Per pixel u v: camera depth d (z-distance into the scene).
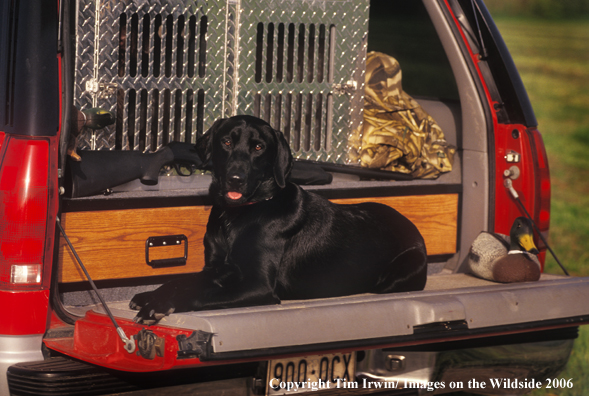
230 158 3.34
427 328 3.07
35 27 2.89
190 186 3.86
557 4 26.30
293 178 3.88
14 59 2.90
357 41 4.34
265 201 3.44
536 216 4.11
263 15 4.02
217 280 3.29
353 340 2.92
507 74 4.11
